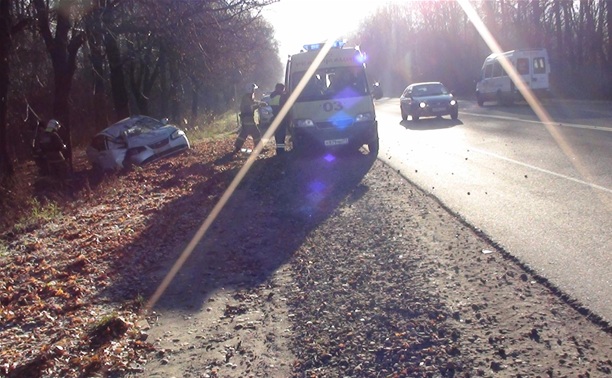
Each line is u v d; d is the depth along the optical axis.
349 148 19.88
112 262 8.78
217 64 20.52
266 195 13.15
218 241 9.66
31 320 6.66
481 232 8.55
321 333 5.73
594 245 7.48
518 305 5.84
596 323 5.32
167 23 17.17
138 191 15.31
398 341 5.32
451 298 6.18
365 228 9.49
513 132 20.88
